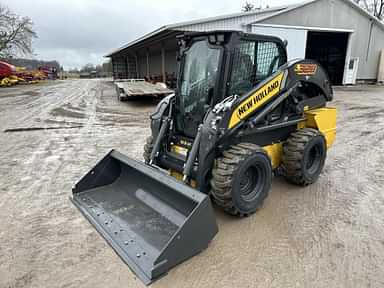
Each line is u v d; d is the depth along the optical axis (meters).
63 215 2.98
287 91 3.18
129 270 2.18
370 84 18.88
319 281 2.06
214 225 2.30
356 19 17.14
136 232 2.52
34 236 2.62
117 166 3.39
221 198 2.64
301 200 3.29
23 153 5.21
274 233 2.64
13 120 8.47
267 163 2.90
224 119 2.60
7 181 3.92
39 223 2.84
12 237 2.61
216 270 2.17
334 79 19.05
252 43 2.95
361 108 9.48
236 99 2.69
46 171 4.29
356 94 13.28
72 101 13.05
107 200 3.06
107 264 2.25
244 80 2.99
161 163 3.21
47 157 4.96
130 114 9.36
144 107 10.88
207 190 2.80
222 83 2.73
